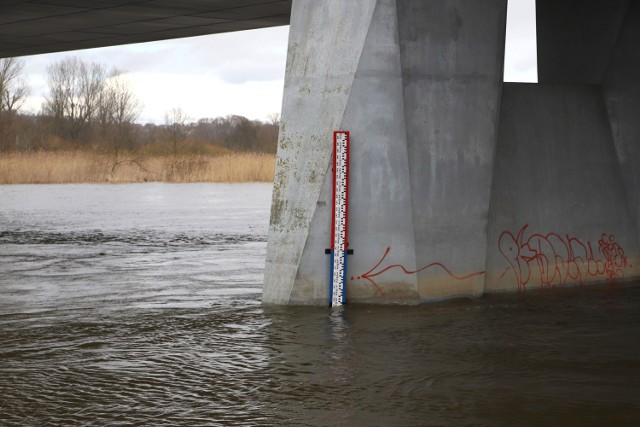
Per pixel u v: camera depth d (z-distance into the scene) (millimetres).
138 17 25750
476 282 15203
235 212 33625
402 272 14461
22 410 8695
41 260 19797
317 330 12328
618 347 11312
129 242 23562
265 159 60094
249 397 9109
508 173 16391
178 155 70812
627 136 17734
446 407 8781
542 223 16516
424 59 14617
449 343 11508
